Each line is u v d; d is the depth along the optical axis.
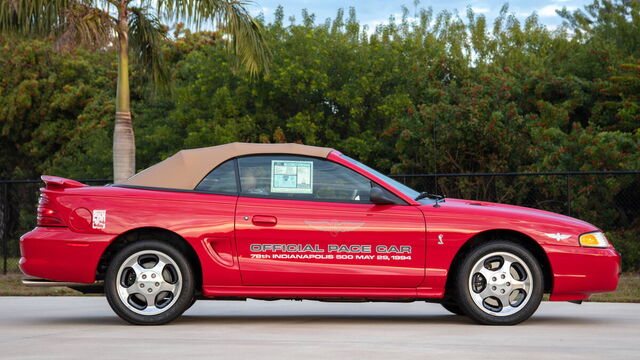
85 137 30.44
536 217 6.95
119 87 13.48
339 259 6.76
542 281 6.81
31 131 32.38
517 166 22.22
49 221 6.88
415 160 23.55
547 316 7.66
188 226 6.75
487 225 6.81
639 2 28.56
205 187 6.95
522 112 24.47
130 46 14.15
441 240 6.77
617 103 23.16
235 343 5.68
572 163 19.50
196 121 26.38
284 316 7.72
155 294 6.75
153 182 6.98
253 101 26.48
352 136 26.55
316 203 6.86
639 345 5.64
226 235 6.76
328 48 26.66
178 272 6.74
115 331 6.40
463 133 21.97
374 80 26.92
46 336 6.11
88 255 6.75
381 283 6.76
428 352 5.25
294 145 7.11
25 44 31.05
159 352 5.25
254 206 6.82
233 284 6.77
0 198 17.58
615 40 27.89
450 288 7.00
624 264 16.50
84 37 12.44
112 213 6.80
